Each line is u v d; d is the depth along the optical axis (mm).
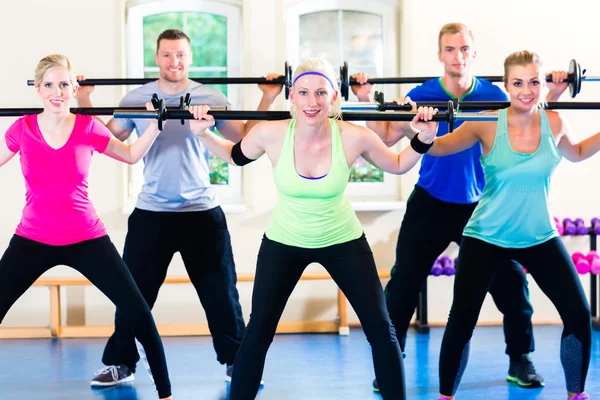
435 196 3723
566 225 5312
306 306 5359
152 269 3760
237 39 5375
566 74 3746
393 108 3281
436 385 3938
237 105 5391
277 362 4457
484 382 4008
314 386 3957
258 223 5324
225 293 3871
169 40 3688
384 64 5434
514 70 3105
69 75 3121
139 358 4109
